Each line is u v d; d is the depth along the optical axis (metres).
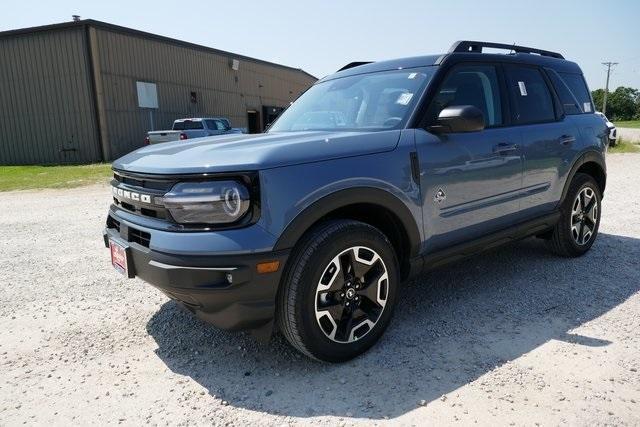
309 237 2.60
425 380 2.59
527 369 2.66
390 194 2.85
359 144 2.80
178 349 3.02
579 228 4.53
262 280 2.45
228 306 2.49
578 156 4.30
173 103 23.98
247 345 3.05
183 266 2.41
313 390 2.54
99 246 5.56
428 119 3.19
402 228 3.03
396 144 2.94
